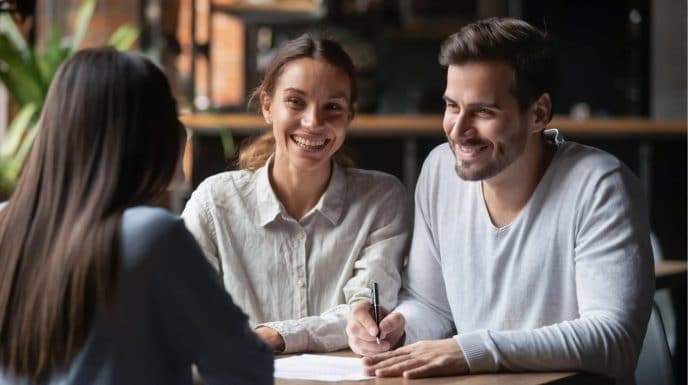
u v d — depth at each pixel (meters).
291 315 2.61
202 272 1.67
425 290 2.61
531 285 2.38
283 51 2.57
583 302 2.26
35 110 4.62
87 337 1.59
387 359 2.12
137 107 1.65
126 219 1.62
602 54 8.52
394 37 9.17
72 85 1.66
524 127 2.29
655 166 6.82
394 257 2.67
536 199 2.38
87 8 4.99
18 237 1.64
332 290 2.63
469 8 8.73
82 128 1.64
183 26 8.22
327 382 2.03
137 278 1.60
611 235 2.27
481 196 2.46
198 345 1.68
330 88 2.52
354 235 2.66
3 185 4.45
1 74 4.60
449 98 2.28
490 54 2.23
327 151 2.56
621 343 2.17
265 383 1.76
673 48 8.26
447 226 2.54
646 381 2.98
